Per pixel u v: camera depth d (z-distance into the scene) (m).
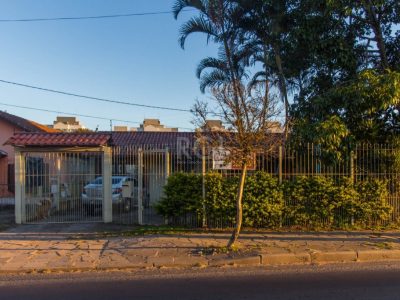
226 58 15.66
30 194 13.18
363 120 11.45
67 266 7.96
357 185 11.62
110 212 13.06
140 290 6.46
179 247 9.27
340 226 11.50
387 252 8.75
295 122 11.31
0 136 24.30
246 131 8.70
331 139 10.37
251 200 11.37
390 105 10.59
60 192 13.38
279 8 13.09
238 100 8.84
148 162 13.07
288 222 11.53
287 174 11.62
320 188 11.41
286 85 14.58
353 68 12.06
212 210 11.48
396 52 12.72
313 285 6.64
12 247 9.53
